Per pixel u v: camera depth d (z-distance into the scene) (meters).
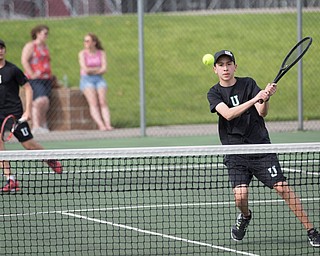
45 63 29.95
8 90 19.08
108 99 36.31
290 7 43.84
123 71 39.22
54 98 30.62
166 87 37.62
